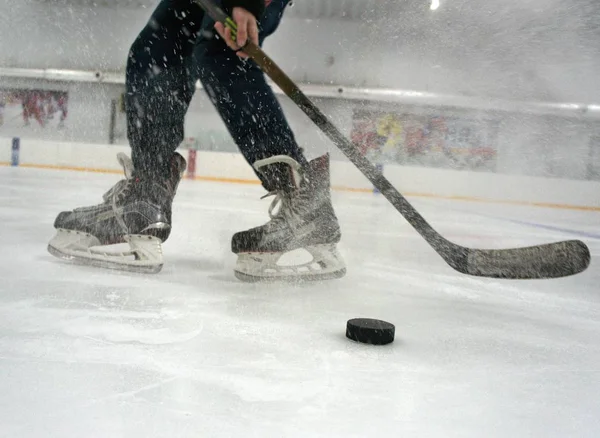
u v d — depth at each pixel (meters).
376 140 10.81
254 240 1.19
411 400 0.60
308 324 0.90
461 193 7.73
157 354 0.70
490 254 1.06
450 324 0.97
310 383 0.63
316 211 1.25
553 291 1.37
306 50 11.14
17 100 11.15
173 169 1.34
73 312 0.87
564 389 0.67
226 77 1.30
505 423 0.55
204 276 1.25
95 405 0.53
